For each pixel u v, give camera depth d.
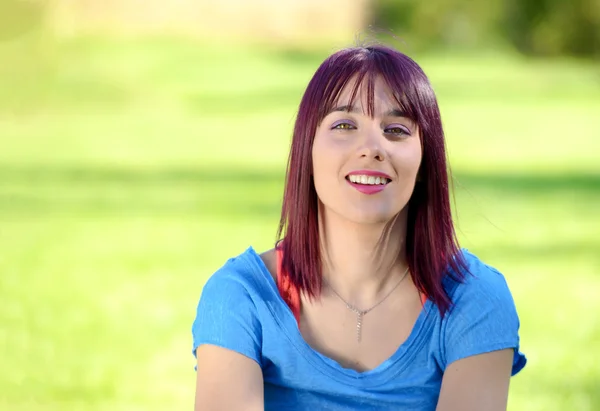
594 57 51.84
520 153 19.52
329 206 2.75
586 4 51.12
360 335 2.78
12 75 27.83
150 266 9.55
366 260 2.79
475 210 12.72
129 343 6.98
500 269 9.27
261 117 26.88
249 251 2.87
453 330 2.73
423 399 2.75
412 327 2.77
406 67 2.79
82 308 7.96
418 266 2.79
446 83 36.56
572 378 6.12
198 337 2.79
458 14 54.72
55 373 6.30
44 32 28.80
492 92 33.81
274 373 2.78
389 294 2.80
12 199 13.61
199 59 40.94
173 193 14.25
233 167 17.33
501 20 54.50
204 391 2.75
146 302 8.15
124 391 5.96
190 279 8.99
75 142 21.03
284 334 2.74
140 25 45.75
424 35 54.75
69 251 10.27
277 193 14.22
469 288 2.76
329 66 2.81
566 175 16.48
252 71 39.81
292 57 45.56
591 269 9.33
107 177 15.88
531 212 12.64
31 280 8.95
